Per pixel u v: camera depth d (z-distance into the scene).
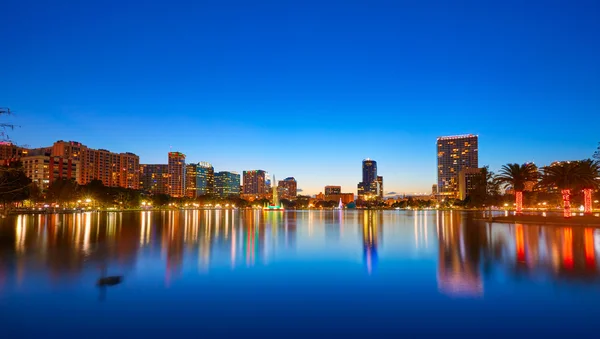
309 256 26.25
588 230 48.50
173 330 11.56
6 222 72.00
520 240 36.03
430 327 11.80
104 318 12.62
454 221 80.94
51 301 14.54
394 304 14.27
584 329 11.52
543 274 19.33
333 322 12.31
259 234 45.38
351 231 50.88
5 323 12.10
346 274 19.80
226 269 21.19
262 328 11.78
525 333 11.24
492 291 16.02
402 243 34.62
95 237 39.91
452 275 19.28
